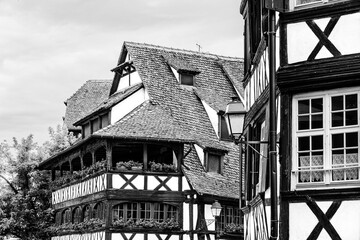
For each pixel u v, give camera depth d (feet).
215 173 124.98
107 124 128.77
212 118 133.49
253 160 63.72
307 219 47.73
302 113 49.06
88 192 123.34
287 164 48.85
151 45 140.36
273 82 44.68
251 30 64.49
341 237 46.65
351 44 47.73
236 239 122.21
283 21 49.70
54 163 144.77
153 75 134.00
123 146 124.57
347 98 47.78
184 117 130.31
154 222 116.26
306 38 49.01
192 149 124.98
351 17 47.80
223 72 145.18
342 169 47.29
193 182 117.60
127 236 114.93
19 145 152.97
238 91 139.95
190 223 117.39
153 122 121.60
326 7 48.44
